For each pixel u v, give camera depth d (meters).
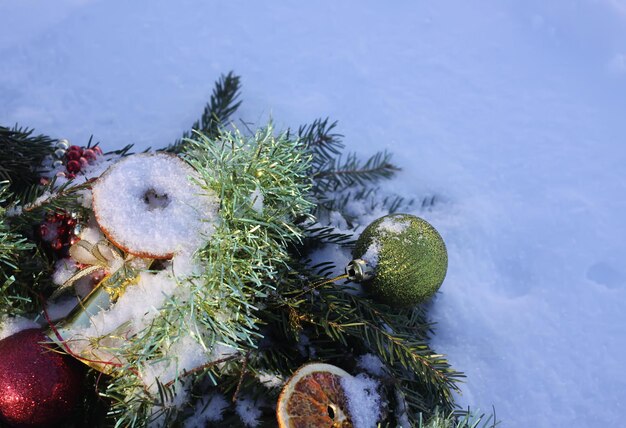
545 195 0.76
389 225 0.61
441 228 0.73
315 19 0.83
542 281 0.72
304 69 0.80
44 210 0.60
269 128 0.59
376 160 0.76
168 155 0.58
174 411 0.58
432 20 0.84
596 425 0.66
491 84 0.81
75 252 0.57
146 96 0.77
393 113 0.79
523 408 0.66
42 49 0.78
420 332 0.66
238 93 0.76
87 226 0.61
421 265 0.60
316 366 0.57
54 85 0.76
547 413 0.66
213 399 0.61
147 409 0.58
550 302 0.71
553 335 0.69
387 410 0.59
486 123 0.79
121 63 0.78
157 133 0.75
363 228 0.71
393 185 0.76
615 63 0.82
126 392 0.58
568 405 0.67
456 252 0.72
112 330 0.56
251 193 0.58
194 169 0.57
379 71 0.81
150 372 0.57
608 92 0.81
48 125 0.74
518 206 0.75
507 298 0.71
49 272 0.61
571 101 0.81
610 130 0.79
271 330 0.61
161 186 0.57
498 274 0.72
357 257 0.61
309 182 0.71
